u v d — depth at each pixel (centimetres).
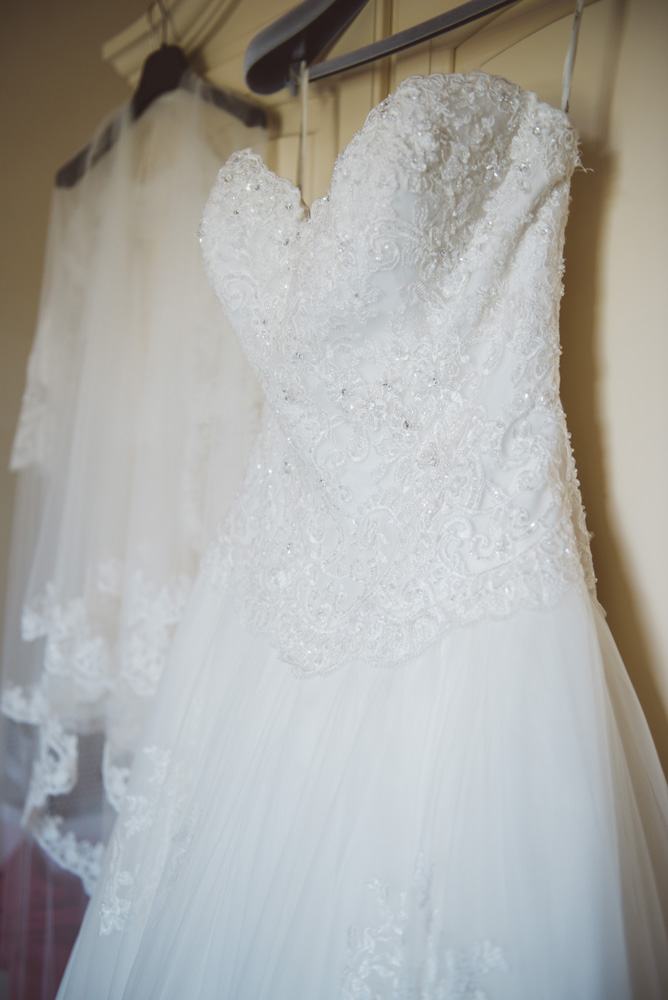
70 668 151
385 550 86
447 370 83
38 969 153
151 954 84
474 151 79
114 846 101
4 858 176
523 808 65
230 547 109
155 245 150
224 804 89
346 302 85
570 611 72
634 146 85
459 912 63
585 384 91
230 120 140
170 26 160
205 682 104
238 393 138
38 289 228
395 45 96
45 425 169
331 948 68
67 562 152
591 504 90
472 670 74
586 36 90
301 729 86
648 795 73
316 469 94
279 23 103
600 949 60
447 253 82
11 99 239
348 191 82
